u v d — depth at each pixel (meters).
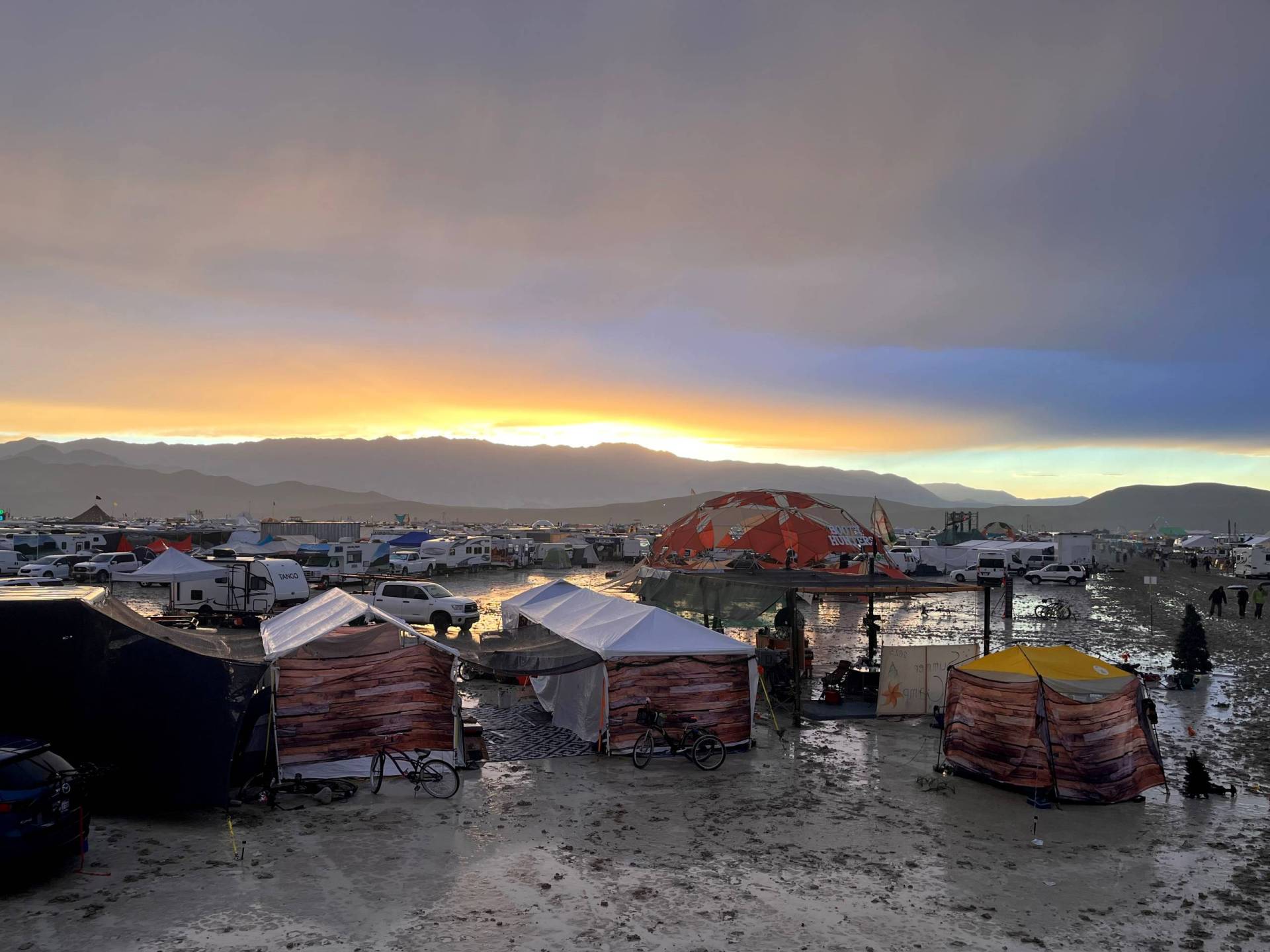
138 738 12.45
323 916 9.23
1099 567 78.12
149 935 8.66
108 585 50.00
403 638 15.59
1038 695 14.55
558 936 8.90
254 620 33.16
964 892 10.33
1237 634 37.38
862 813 13.41
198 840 11.55
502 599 48.25
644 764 16.05
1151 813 13.62
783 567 48.09
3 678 12.23
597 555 88.44
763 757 16.86
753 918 9.45
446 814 13.04
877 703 20.91
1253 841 12.35
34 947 8.30
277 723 14.36
